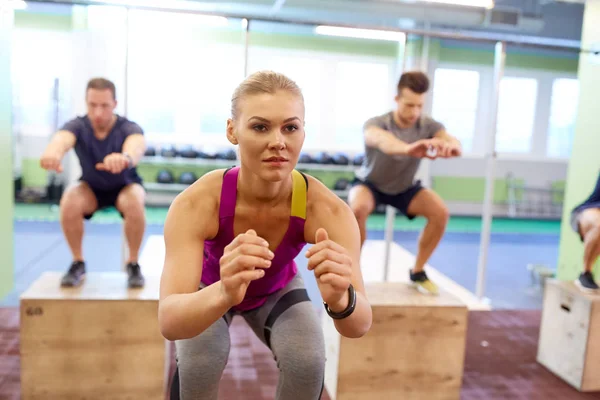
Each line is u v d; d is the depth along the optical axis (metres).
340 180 9.02
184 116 9.00
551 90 9.84
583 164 4.36
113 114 2.66
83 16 7.37
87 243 6.32
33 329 2.47
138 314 2.53
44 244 6.16
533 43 3.76
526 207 10.06
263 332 1.48
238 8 6.39
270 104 1.12
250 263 1.01
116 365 2.54
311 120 9.38
